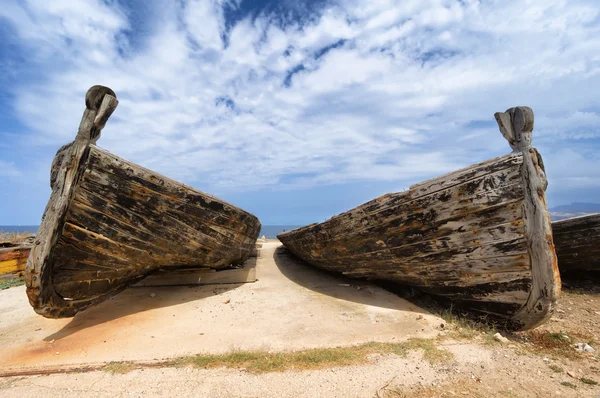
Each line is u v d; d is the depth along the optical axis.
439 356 4.21
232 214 6.77
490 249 4.90
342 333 5.02
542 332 5.25
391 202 5.68
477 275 5.16
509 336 5.09
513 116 4.71
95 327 5.23
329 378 3.70
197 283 7.55
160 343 4.69
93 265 5.31
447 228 5.21
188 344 4.66
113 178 5.13
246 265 9.20
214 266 7.53
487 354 4.30
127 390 3.48
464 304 5.62
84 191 4.96
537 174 4.53
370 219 6.05
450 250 5.29
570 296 7.75
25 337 4.93
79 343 4.68
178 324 5.38
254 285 7.62
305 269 9.37
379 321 5.46
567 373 3.79
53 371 3.91
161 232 5.83
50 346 4.61
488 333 5.03
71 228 4.93
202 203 6.07
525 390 3.43
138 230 5.57
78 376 3.79
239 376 3.77
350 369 3.90
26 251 9.63
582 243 8.44
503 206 4.71
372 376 3.74
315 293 7.05
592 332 5.27
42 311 4.75
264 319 5.59
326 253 7.55
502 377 3.71
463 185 4.93
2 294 7.64
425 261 5.65
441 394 3.37
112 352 4.41
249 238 8.28
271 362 4.08
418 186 5.37
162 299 6.60
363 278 7.84
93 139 5.02
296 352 4.42
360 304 6.31
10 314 6.09
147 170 5.34
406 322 5.41
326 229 7.05
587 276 9.42
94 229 5.14
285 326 5.29
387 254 6.12
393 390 3.46
